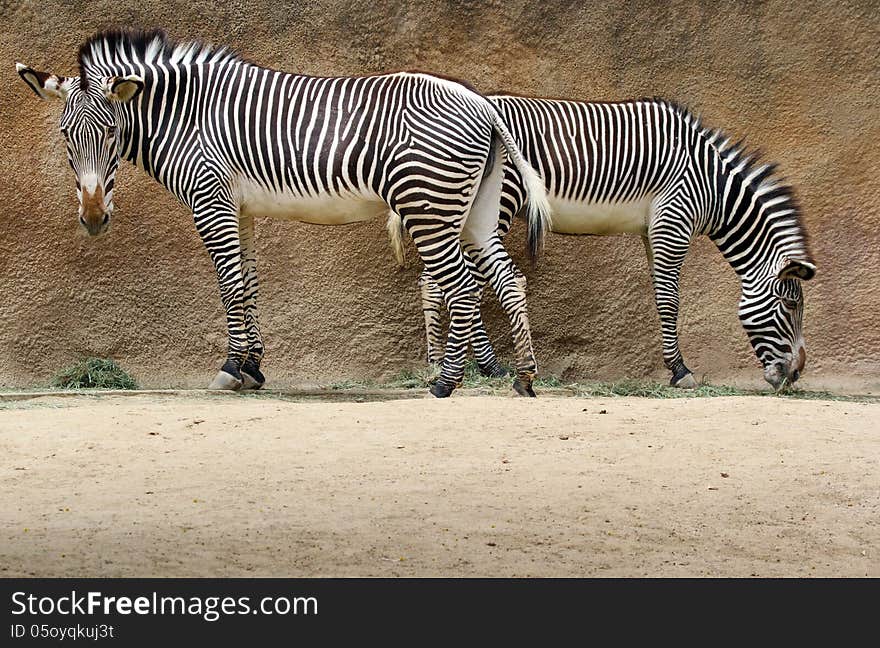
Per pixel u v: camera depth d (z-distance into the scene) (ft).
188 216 49.26
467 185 39.78
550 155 45.32
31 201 48.55
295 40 50.29
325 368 49.98
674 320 46.75
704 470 26.71
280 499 23.67
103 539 20.56
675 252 46.34
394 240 44.27
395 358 50.31
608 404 34.76
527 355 39.83
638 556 20.57
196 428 30.53
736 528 22.52
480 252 40.98
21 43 48.70
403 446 28.58
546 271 50.75
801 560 20.71
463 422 31.22
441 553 20.24
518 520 22.47
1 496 23.86
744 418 32.17
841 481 25.85
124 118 41.93
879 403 39.93
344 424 31.04
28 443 28.58
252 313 43.39
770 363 45.80
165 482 25.08
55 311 48.60
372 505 23.24
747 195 46.24
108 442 28.71
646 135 46.19
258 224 49.62
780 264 44.70
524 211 45.91
